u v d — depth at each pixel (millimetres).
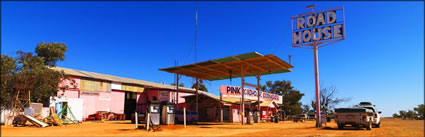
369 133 15836
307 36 25156
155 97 43000
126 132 15766
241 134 15469
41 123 20375
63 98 29125
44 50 37250
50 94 25609
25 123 21062
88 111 33906
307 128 21484
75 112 30031
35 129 18000
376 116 20484
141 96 42062
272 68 32906
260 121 35125
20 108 22531
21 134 14422
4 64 20891
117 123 27375
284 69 33688
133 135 14102
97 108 35094
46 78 24281
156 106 17703
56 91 27828
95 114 34594
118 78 41625
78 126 21578
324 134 15273
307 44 25016
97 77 35250
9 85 21672
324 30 24406
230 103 38438
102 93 35906
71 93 32062
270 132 17000
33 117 21859
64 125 22281
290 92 73500
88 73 37562
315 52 24469
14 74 21375
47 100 28062
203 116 39031
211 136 14086
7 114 21781
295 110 69000
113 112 37062
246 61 29219
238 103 39500
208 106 39031
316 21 24984
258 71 34969
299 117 41500
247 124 29266
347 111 19141
